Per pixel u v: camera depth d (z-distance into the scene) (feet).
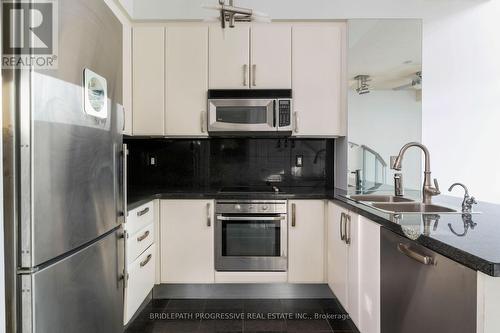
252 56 8.65
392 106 8.70
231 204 8.14
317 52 8.70
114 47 5.11
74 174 3.84
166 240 8.21
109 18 4.89
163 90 8.72
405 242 3.95
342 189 9.04
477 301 2.73
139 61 8.70
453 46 9.12
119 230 5.37
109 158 4.88
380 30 8.64
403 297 4.00
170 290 8.57
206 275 8.25
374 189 8.69
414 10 8.92
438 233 3.54
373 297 5.01
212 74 8.67
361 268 5.57
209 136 8.95
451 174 9.30
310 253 8.20
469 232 3.59
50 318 3.43
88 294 4.25
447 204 5.97
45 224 3.33
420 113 8.71
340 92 8.76
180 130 8.73
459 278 2.96
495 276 2.53
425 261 3.42
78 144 3.93
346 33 8.65
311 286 8.62
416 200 6.77
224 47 8.64
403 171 8.84
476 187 9.32
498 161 9.30
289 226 8.18
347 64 8.60
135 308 6.85
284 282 8.27
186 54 8.67
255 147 9.90
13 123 3.13
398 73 8.66
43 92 3.28
